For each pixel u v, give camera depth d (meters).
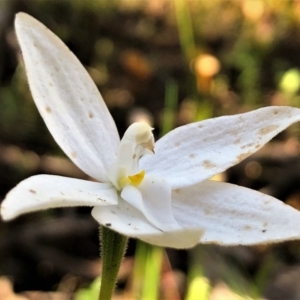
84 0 0.19
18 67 0.16
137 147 0.05
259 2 0.20
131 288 0.11
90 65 0.19
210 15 0.21
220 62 0.19
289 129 0.16
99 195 0.05
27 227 0.12
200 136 0.06
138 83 0.17
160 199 0.05
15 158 0.13
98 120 0.06
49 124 0.05
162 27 0.21
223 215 0.05
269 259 0.12
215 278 0.11
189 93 0.17
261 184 0.14
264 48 0.19
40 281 0.11
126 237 0.05
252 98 0.18
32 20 0.05
